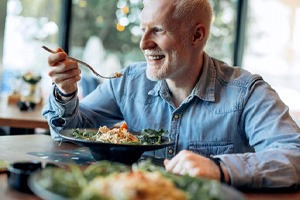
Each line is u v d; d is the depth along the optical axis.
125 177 0.85
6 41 3.93
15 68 4.00
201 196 0.89
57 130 1.80
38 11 4.13
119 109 2.00
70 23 4.38
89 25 4.48
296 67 5.15
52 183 0.88
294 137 1.52
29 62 4.08
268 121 1.64
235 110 1.75
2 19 3.79
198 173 1.19
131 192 0.79
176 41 1.71
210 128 1.77
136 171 0.97
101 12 4.51
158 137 1.60
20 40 4.02
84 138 1.57
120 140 1.52
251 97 1.74
